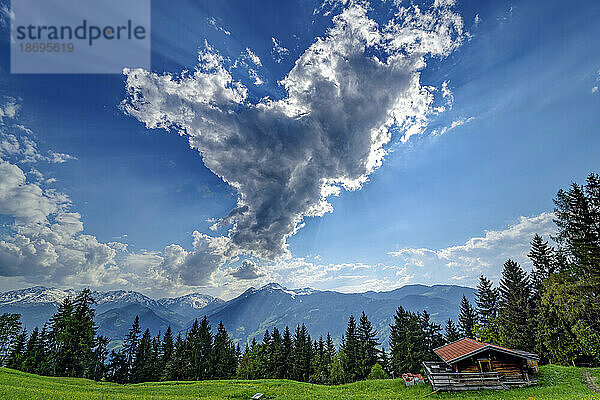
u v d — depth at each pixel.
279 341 88.56
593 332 39.50
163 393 34.22
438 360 69.06
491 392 31.38
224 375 77.50
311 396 33.09
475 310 79.31
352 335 77.56
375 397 31.73
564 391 28.97
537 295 57.91
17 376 40.03
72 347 66.81
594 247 39.88
